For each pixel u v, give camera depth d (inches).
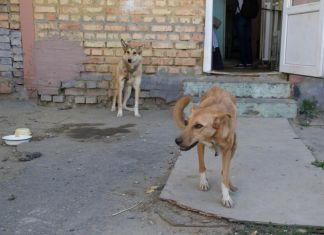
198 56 206.1
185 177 121.1
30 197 113.2
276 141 150.5
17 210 107.0
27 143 153.4
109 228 99.3
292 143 148.3
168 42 205.9
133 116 193.3
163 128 172.6
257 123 172.6
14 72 213.6
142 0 203.9
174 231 97.6
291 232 95.1
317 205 105.9
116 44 207.5
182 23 204.2
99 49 208.5
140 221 102.5
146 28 205.8
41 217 104.1
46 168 131.0
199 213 103.5
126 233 96.8
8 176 125.3
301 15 189.0
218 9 274.1
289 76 199.6
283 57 201.0
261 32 260.7
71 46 209.0
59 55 209.8
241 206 105.3
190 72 207.5
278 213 102.3
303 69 188.9
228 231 96.9
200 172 113.7
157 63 207.8
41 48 210.1
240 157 135.0
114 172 128.1
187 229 98.3
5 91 214.7
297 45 192.4
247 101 182.4
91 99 210.7
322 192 112.3
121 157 139.7
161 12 204.2
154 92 209.3
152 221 102.3
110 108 209.3
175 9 203.5
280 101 183.2
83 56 209.3
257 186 115.4
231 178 120.0
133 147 149.1
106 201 111.3
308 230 96.3
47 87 211.8
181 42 205.5
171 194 110.9
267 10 249.8
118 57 208.4
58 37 208.8
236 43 305.6
